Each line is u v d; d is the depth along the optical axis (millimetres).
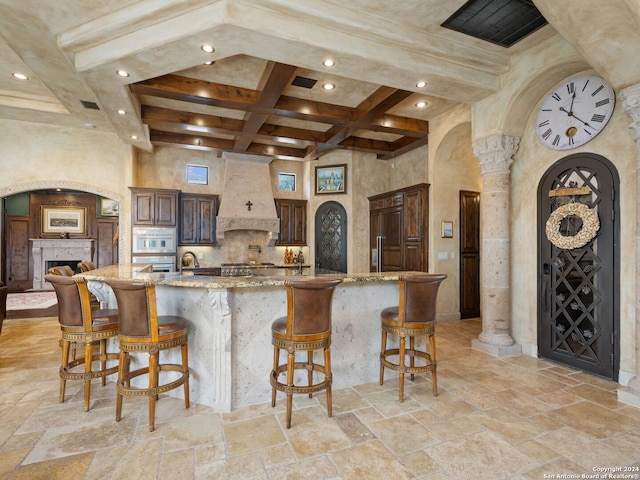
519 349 3891
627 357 3002
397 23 2980
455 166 5562
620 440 2162
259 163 7215
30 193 9375
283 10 2625
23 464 1900
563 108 3465
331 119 4789
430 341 2812
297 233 7539
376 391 2924
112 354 2855
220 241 6965
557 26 2600
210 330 2641
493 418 2439
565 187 3477
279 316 2814
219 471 1860
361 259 7145
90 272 3518
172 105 4832
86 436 2186
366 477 1819
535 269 3797
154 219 6246
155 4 2602
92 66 3086
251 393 2695
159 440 2150
